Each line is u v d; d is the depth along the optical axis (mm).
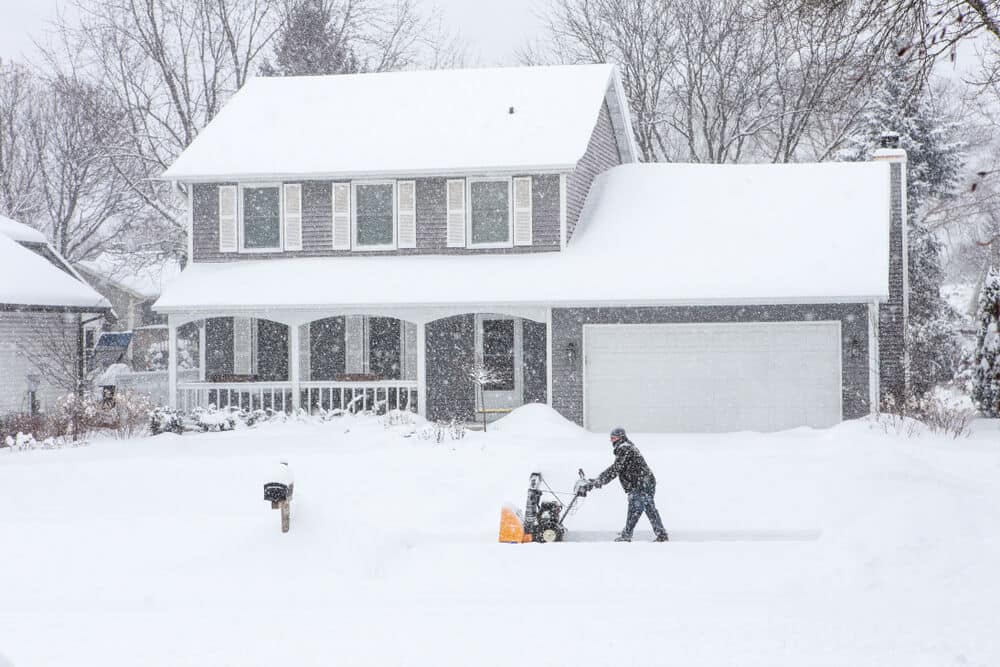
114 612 30828
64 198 130375
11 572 36875
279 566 37406
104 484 51219
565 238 74500
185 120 111938
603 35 119750
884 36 34781
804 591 32719
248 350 80562
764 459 51469
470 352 78125
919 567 34094
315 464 53656
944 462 51812
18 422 68438
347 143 79250
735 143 124250
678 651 24875
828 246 70750
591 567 36250
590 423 71125
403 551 38969
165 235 126312
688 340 70125
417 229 76562
